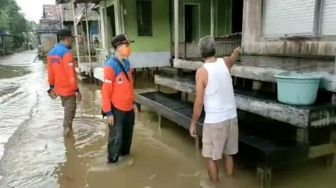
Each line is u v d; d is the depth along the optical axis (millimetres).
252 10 7023
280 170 4184
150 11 11500
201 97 3471
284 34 6281
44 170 4516
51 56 5668
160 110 6086
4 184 4133
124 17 11203
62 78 5676
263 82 5129
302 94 3662
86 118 7191
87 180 4184
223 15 11828
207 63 3484
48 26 33906
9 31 42719
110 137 4543
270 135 4098
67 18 22484
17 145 5516
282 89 3850
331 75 3811
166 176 4238
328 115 3594
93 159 4840
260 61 5730
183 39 11977
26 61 27969
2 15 39406
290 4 6059
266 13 6664
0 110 8320
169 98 6793
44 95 10461
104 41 13641
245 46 7352
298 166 4258
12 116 7652
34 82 14031
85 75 13516
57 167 4602
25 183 4148
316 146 3762
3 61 28312
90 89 11469
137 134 5965
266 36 6730
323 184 3840
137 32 11469
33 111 8055
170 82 6773
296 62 5410
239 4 11945
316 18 5566
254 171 4125
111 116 4406
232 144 3670
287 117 3727
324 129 4137
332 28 5340
